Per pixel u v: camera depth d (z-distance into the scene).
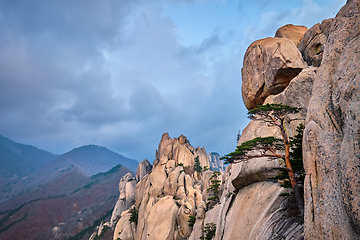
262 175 27.38
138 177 133.88
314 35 33.81
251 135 30.97
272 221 21.25
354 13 13.02
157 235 64.94
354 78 10.83
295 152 20.73
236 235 25.84
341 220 10.24
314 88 14.12
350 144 10.20
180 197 75.38
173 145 103.25
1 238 163.00
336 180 10.94
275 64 33.34
